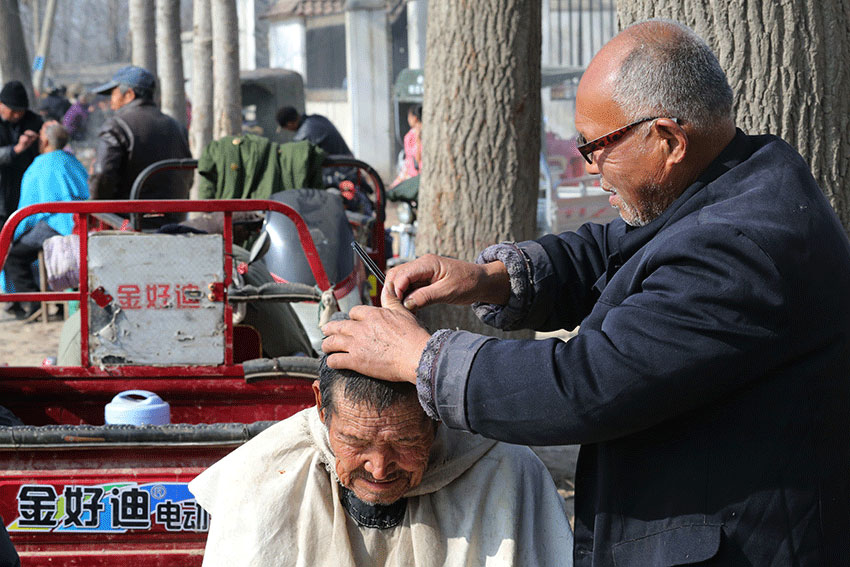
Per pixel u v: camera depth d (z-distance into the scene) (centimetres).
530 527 199
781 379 169
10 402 346
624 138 175
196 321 342
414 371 175
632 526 179
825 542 175
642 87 171
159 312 341
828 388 173
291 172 551
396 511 195
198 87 1115
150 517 287
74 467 284
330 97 2484
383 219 573
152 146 700
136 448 282
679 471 174
